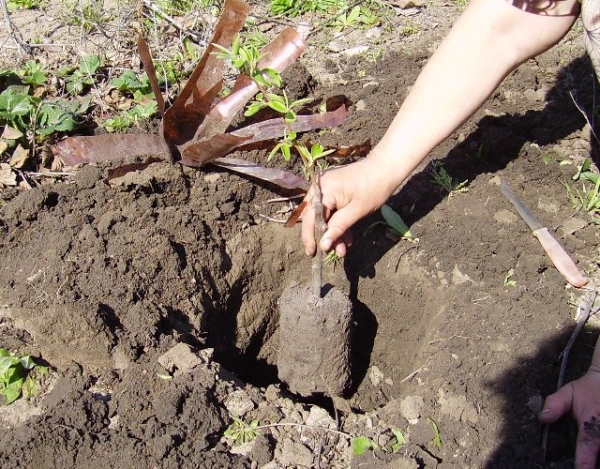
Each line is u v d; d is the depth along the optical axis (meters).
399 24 1.51
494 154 1.13
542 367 0.85
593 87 1.21
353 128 1.19
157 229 1.00
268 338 1.15
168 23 1.49
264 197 1.11
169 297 0.96
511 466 0.75
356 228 1.08
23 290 0.89
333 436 0.80
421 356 0.92
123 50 1.40
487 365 0.86
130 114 1.21
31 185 1.10
